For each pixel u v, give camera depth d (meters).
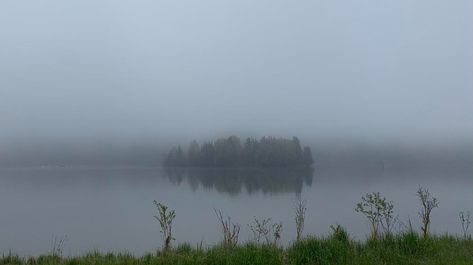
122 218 27.58
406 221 20.45
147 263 8.48
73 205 36.66
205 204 35.69
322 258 8.30
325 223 21.64
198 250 9.95
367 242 9.90
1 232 22.05
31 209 33.53
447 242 10.03
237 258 8.11
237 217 25.91
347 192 47.47
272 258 8.23
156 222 25.23
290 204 34.69
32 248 17.41
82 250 16.61
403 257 8.34
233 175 93.81
